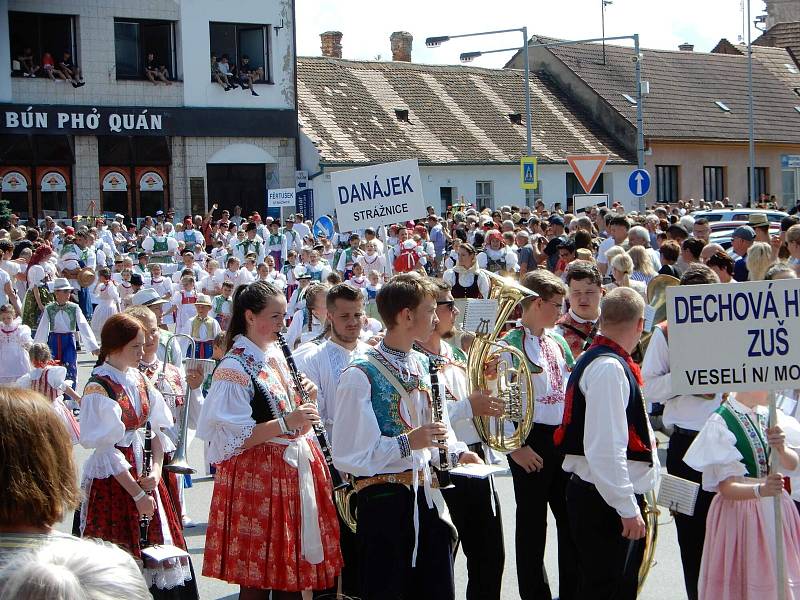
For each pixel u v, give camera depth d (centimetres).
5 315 1299
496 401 557
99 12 3316
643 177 2242
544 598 627
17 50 3231
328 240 2753
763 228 1244
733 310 491
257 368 551
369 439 494
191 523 870
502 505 879
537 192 4094
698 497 592
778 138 4747
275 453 539
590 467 517
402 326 509
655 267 1301
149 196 3416
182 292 1709
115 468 582
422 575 502
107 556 245
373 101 4025
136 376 609
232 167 3550
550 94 4522
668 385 607
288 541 532
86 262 2233
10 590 232
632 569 534
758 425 520
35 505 278
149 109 3378
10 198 3203
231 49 3550
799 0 6353
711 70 4938
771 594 515
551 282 623
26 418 281
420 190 1079
